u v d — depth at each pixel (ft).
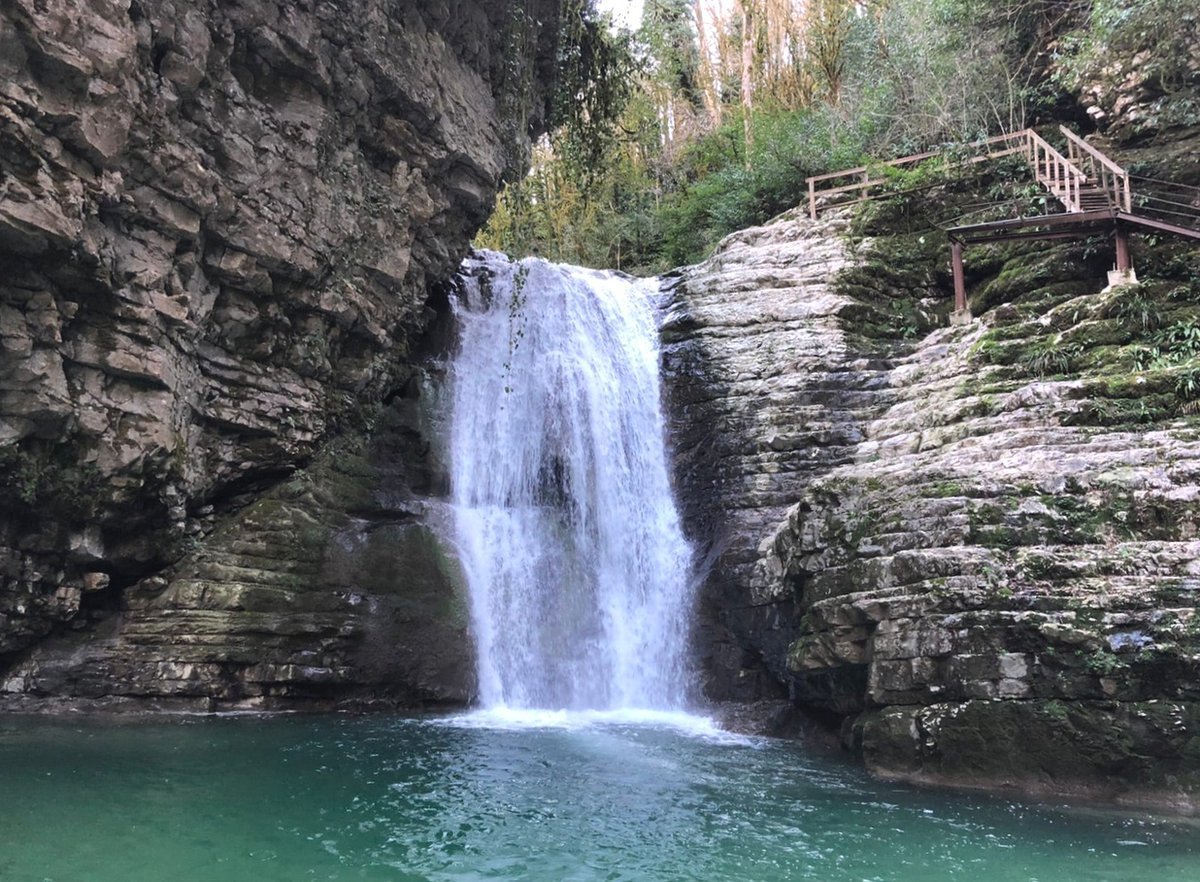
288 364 44.14
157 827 22.18
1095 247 48.49
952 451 35.73
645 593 51.65
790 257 59.21
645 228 96.12
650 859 21.16
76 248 30.40
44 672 37.11
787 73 98.63
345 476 47.03
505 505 54.24
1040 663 27.22
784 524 40.78
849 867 20.59
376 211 45.78
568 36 57.31
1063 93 62.69
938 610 29.07
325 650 41.27
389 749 32.65
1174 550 26.91
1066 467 30.53
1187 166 51.24
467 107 49.80
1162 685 25.72
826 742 36.29
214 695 38.91
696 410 55.01
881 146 70.90
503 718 41.50
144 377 34.86
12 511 34.17
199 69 34.24
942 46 68.64
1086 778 26.25
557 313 61.26
